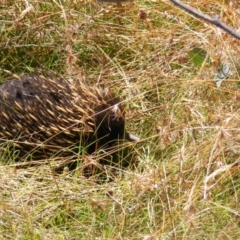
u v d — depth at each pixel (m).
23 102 6.85
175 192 6.07
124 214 5.74
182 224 5.54
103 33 8.21
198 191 5.69
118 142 6.89
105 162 6.91
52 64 8.27
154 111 7.31
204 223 5.73
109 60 8.02
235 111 6.46
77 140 6.83
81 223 5.89
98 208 6.09
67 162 6.68
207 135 6.47
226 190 6.05
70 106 6.78
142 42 8.00
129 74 7.76
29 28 8.15
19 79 7.07
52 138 6.80
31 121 6.79
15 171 6.19
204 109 6.87
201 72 6.86
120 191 6.15
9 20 8.33
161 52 7.71
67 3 8.34
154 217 5.84
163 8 8.15
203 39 6.95
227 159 6.24
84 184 6.39
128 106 7.36
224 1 7.45
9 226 5.79
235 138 5.96
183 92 7.12
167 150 6.74
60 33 8.16
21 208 5.94
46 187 6.31
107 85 7.80
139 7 8.07
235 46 6.59
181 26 7.80
